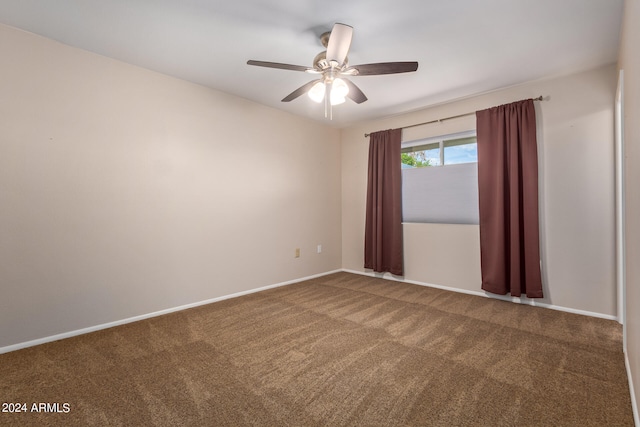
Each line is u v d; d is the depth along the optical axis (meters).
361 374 1.84
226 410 1.52
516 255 3.08
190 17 2.04
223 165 3.39
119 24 2.12
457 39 2.29
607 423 1.42
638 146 1.37
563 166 2.91
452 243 3.68
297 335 2.41
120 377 1.82
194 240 3.15
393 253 4.11
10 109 2.15
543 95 3.02
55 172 2.33
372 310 3.00
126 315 2.69
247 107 3.61
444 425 1.41
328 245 4.68
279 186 3.98
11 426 1.42
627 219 1.85
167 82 2.94
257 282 3.72
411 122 4.01
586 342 2.25
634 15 1.42
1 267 2.12
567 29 2.16
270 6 1.92
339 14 2.00
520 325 2.59
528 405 1.55
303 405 1.56
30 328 2.23
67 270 2.39
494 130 3.25
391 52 2.48
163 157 2.92
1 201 2.12
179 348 2.19
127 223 2.70
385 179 4.21
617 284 2.65
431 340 2.31
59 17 2.04
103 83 2.56
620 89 2.23
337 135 4.84
